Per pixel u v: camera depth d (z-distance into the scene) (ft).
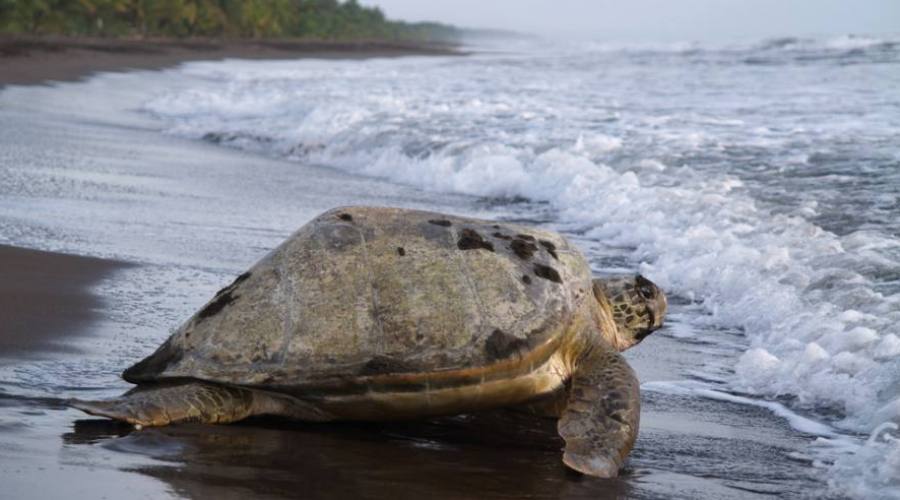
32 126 58.70
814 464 13.39
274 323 13.92
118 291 21.25
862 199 30.27
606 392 13.96
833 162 37.40
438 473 12.53
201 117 72.59
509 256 14.97
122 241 27.20
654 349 19.63
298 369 13.53
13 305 19.44
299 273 14.32
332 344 13.62
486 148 44.57
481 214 35.14
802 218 27.78
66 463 11.66
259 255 26.37
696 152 41.37
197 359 13.93
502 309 14.19
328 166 50.06
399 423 14.79
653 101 66.44
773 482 12.75
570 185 37.32
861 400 15.53
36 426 13.10
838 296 20.20
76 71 117.39
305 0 366.63
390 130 52.90
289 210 34.81
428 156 46.62
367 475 12.25
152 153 50.39
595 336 15.25
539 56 199.00
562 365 14.83
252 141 58.18
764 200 31.04
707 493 12.30
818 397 16.24
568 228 32.40
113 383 15.25
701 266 24.62
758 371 17.51
